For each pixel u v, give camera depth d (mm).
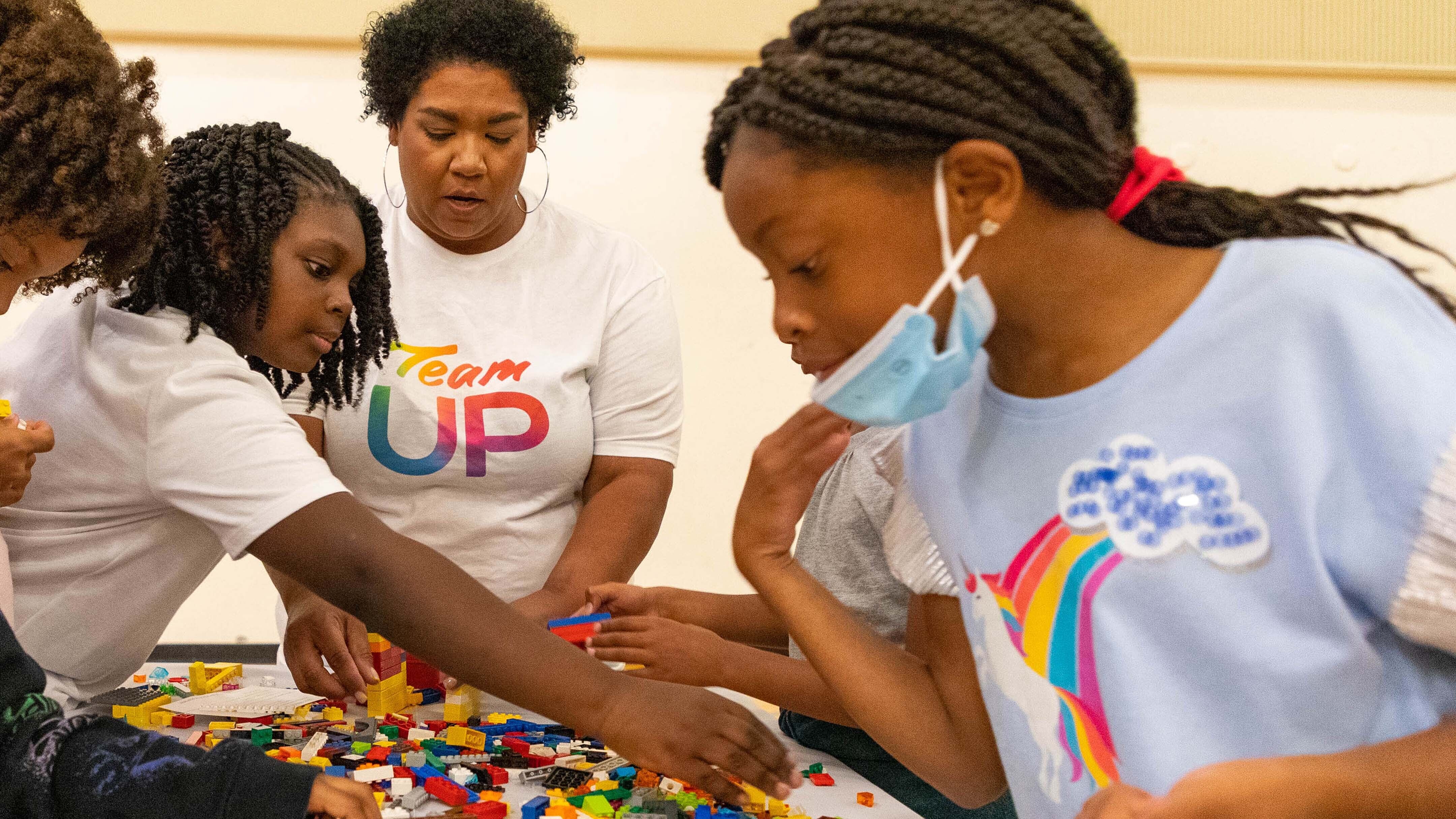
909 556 826
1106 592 643
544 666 869
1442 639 547
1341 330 573
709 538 2791
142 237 937
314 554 913
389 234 1524
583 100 2693
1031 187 615
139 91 951
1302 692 588
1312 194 722
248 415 956
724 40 2656
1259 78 2594
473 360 1459
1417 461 536
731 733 833
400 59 1385
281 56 2617
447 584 896
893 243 604
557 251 1539
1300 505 575
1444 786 535
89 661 1067
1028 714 698
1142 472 632
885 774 1113
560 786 962
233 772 758
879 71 594
